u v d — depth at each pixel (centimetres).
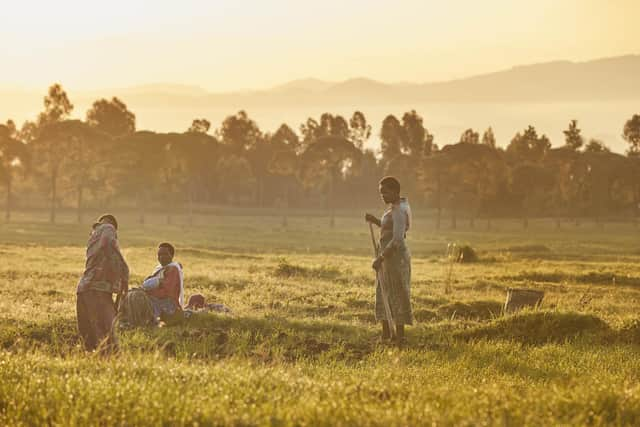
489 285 2422
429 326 1476
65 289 2030
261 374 830
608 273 2858
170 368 855
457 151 11331
